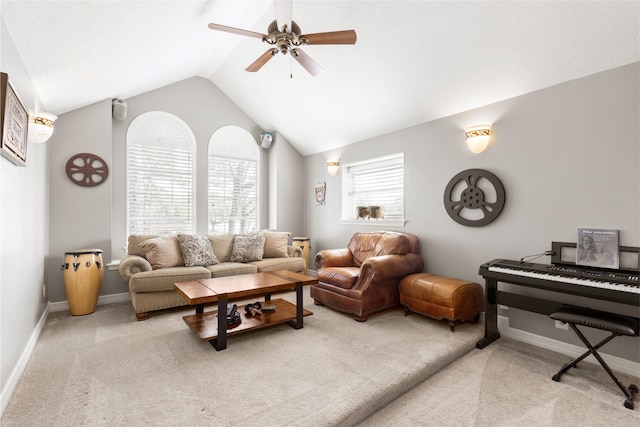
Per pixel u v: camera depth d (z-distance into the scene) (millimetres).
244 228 5066
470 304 2814
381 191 4285
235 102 4914
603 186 2322
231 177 4945
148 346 2451
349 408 1675
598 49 2219
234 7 2826
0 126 1593
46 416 1605
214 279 2951
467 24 2430
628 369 2191
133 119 4086
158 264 3518
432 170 3506
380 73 3229
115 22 2305
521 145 2768
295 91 4062
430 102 3299
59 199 3432
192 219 4547
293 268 4258
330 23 2852
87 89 3213
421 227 3617
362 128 4172
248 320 2729
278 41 2064
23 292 2223
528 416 1734
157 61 3352
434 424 1681
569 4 2049
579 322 1985
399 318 3137
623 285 1922
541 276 2236
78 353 2324
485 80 2801
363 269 3102
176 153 4445
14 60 2010
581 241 2379
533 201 2691
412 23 2596
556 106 2555
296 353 2334
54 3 1849
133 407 1680
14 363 1952
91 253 3262
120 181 3996
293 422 1560
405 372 2043
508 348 2602
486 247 3023
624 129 2232
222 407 1679
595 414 1753
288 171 5293
